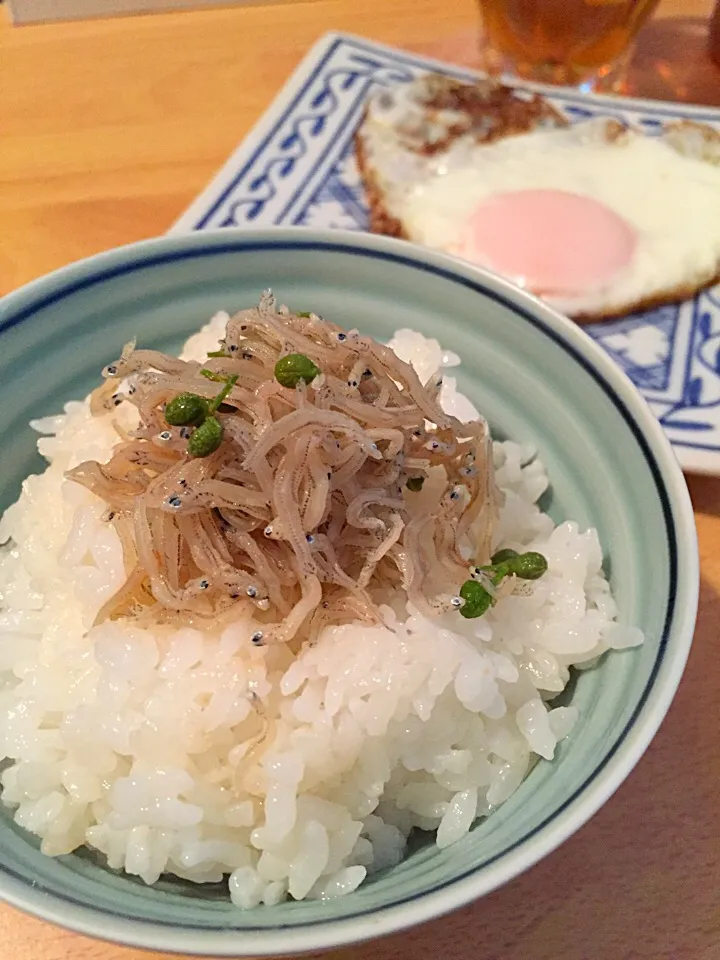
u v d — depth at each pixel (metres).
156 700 0.13
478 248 0.23
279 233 0.17
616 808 0.14
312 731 0.13
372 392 0.14
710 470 0.18
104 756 0.13
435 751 0.14
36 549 0.15
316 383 0.13
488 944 0.13
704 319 0.21
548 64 0.27
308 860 0.13
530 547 0.16
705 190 0.24
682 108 0.26
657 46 0.29
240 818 0.13
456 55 0.29
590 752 0.12
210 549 0.13
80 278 0.16
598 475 0.16
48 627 0.14
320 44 0.27
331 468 0.13
